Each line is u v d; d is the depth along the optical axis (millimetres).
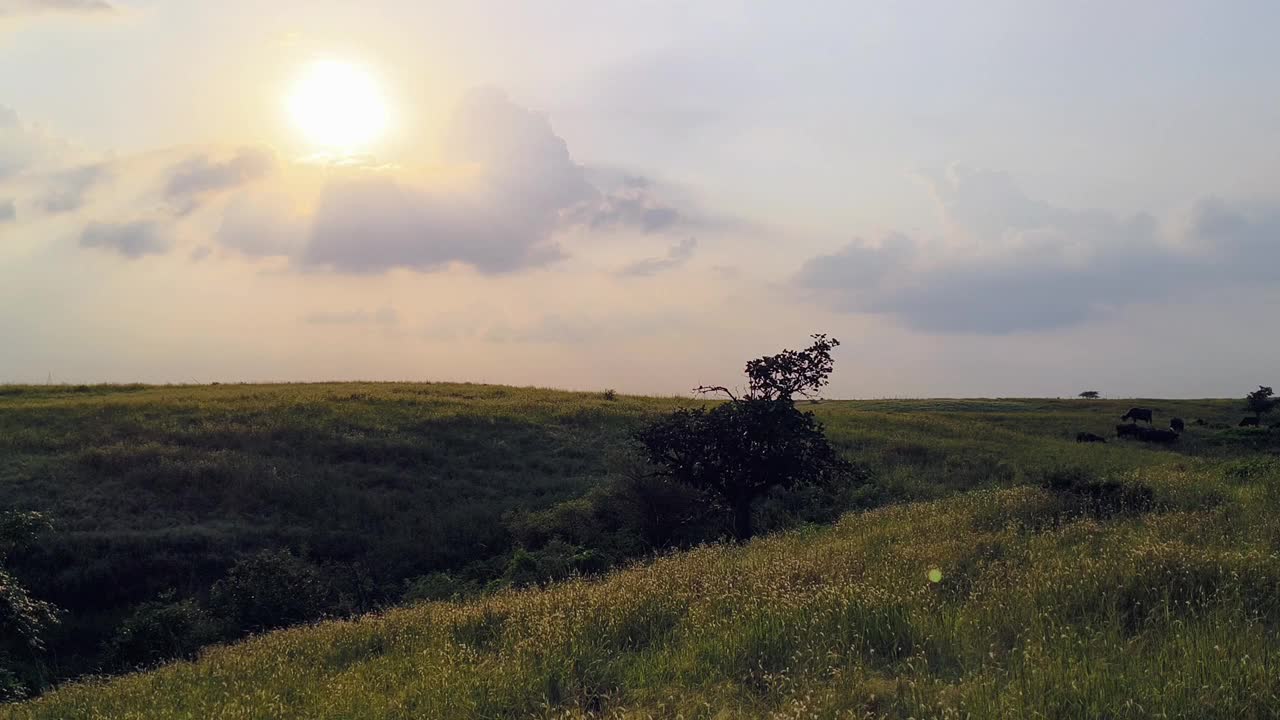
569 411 41469
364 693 7523
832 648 7020
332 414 37438
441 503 28094
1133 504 14133
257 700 7887
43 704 10227
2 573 16625
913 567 9750
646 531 24172
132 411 36312
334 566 22797
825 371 22016
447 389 49781
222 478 28047
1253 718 5070
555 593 10805
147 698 9117
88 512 24750
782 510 26422
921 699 5688
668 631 8281
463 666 7746
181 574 22172
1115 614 7141
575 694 6867
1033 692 5555
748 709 6094
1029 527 12195
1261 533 10070
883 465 32750
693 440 21859
